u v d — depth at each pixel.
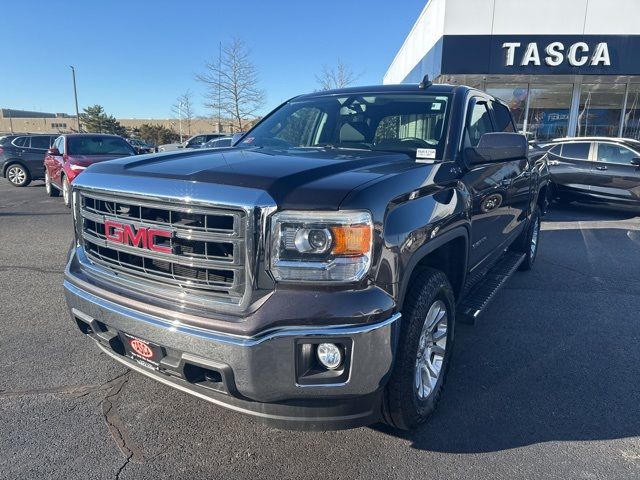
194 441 2.55
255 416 2.11
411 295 2.37
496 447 2.54
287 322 1.92
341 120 3.49
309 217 1.93
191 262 2.08
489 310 4.55
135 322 2.19
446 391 3.09
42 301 4.61
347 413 2.10
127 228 2.27
